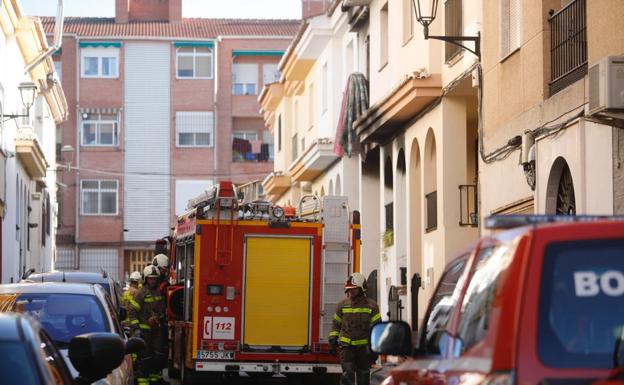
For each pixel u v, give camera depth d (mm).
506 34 24578
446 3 28578
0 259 44875
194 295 24375
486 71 25750
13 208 49594
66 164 79188
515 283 6258
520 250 6344
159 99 87188
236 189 24859
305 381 26594
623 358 6023
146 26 88438
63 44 86375
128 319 24516
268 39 87938
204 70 87875
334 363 24688
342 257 24844
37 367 7344
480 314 7070
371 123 35219
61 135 86312
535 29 22531
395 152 35406
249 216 24578
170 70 87250
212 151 87500
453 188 29500
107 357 9367
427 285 31125
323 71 48094
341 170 45094
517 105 23672
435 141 31031
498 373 6145
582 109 19922
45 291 14156
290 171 53375
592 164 19562
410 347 9406
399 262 35062
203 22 90812
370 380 21234
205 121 87562
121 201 86312
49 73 58375
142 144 86875
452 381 7156
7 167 48125
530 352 6078
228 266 24438
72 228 85812
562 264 6230
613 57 17203
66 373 9047
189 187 87250
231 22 91188
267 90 61094
